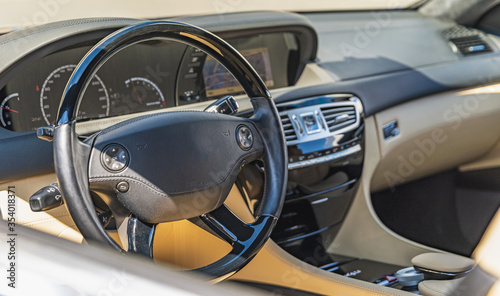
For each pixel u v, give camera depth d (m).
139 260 0.50
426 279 1.40
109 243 0.85
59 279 0.44
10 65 1.25
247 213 1.35
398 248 1.86
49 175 1.24
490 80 2.13
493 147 2.28
